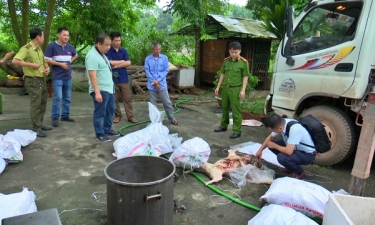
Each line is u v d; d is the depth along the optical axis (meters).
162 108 6.44
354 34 3.19
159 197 1.97
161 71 4.91
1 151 3.24
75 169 3.27
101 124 4.09
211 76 9.25
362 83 3.12
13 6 7.79
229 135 4.65
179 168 3.37
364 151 2.58
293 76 3.79
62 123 4.91
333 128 3.43
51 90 7.02
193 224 2.39
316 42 3.57
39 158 3.51
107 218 2.31
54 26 9.52
